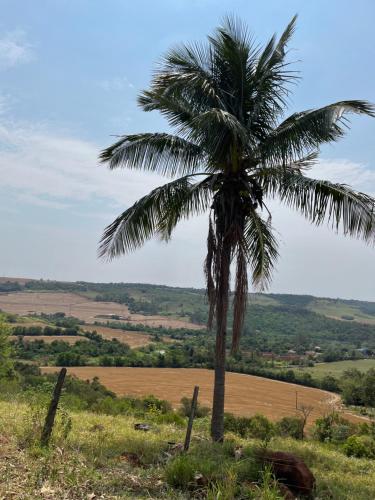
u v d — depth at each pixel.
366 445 19.47
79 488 5.87
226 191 11.41
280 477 7.42
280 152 10.73
